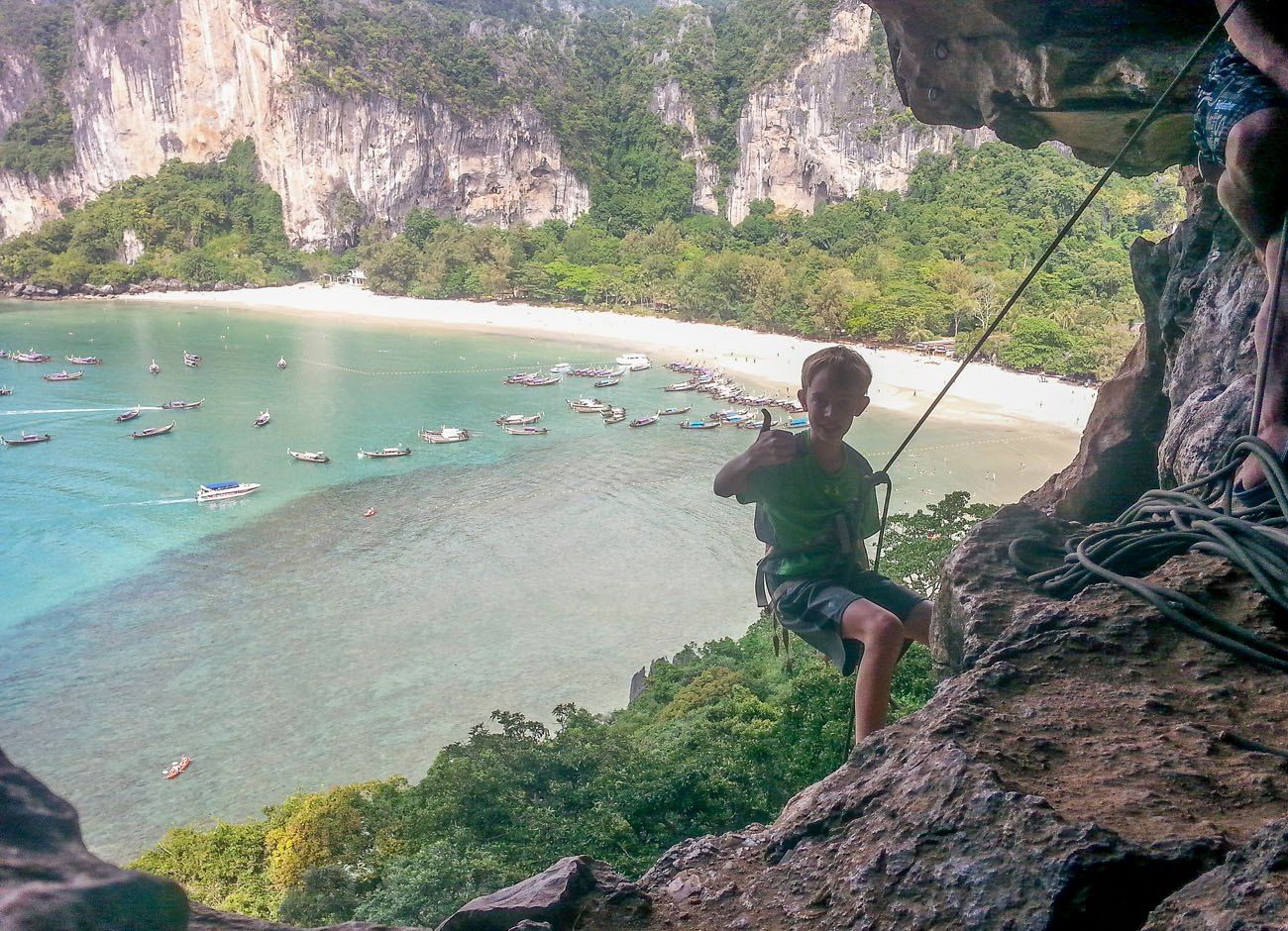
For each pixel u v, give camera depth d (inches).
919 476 2785.4
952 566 215.8
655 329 5506.9
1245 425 332.5
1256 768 143.6
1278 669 166.1
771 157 7480.3
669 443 3223.4
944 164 6486.2
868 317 4510.3
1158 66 438.9
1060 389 3641.7
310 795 1203.2
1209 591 184.7
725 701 1242.0
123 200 7613.2
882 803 148.1
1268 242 232.5
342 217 7682.1
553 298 6323.8
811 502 212.8
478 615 1958.7
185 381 4242.1
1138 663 171.0
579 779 1065.5
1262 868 108.7
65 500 2687.0
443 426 3481.8
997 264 4975.4
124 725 1572.3
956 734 152.0
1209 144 236.8
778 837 155.2
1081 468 587.5
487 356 4909.0
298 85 7608.3
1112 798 136.7
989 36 488.4
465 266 6692.9
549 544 2336.4
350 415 3661.4
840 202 7160.4
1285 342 222.5
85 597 2063.2
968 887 125.6
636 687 1608.0
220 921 113.3
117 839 1291.8
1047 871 121.9
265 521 2524.6
